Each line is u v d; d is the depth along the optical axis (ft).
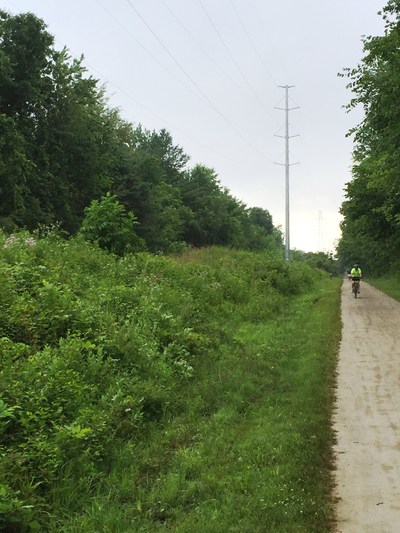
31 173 103.50
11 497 13.41
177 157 235.81
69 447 16.67
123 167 143.84
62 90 118.42
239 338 40.09
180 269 54.19
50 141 113.91
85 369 22.18
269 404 25.03
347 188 98.73
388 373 32.81
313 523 13.94
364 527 14.07
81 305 28.45
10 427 16.88
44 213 100.73
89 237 55.72
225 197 245.04
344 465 18.43
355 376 32.01
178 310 38.93
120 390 21.26
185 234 198.80
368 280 231.50
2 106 105.09
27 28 106.42
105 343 25.49
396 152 63.41
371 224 102.53
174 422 21.88
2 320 24.27
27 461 15.34
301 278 101.40
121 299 34.01
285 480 16.17
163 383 25.17
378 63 58.03
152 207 144.05
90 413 18.81
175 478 16.35
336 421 23.35
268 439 19.65
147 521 14.11
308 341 42.11
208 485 16.06
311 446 19.35
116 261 49.08
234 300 56.54
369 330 52.06
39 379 19.12
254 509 14.42
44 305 26.66
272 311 58.80
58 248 43.04
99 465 17.19
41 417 17.26
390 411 24.84
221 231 217.36
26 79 108.17
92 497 15.26
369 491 16.33
